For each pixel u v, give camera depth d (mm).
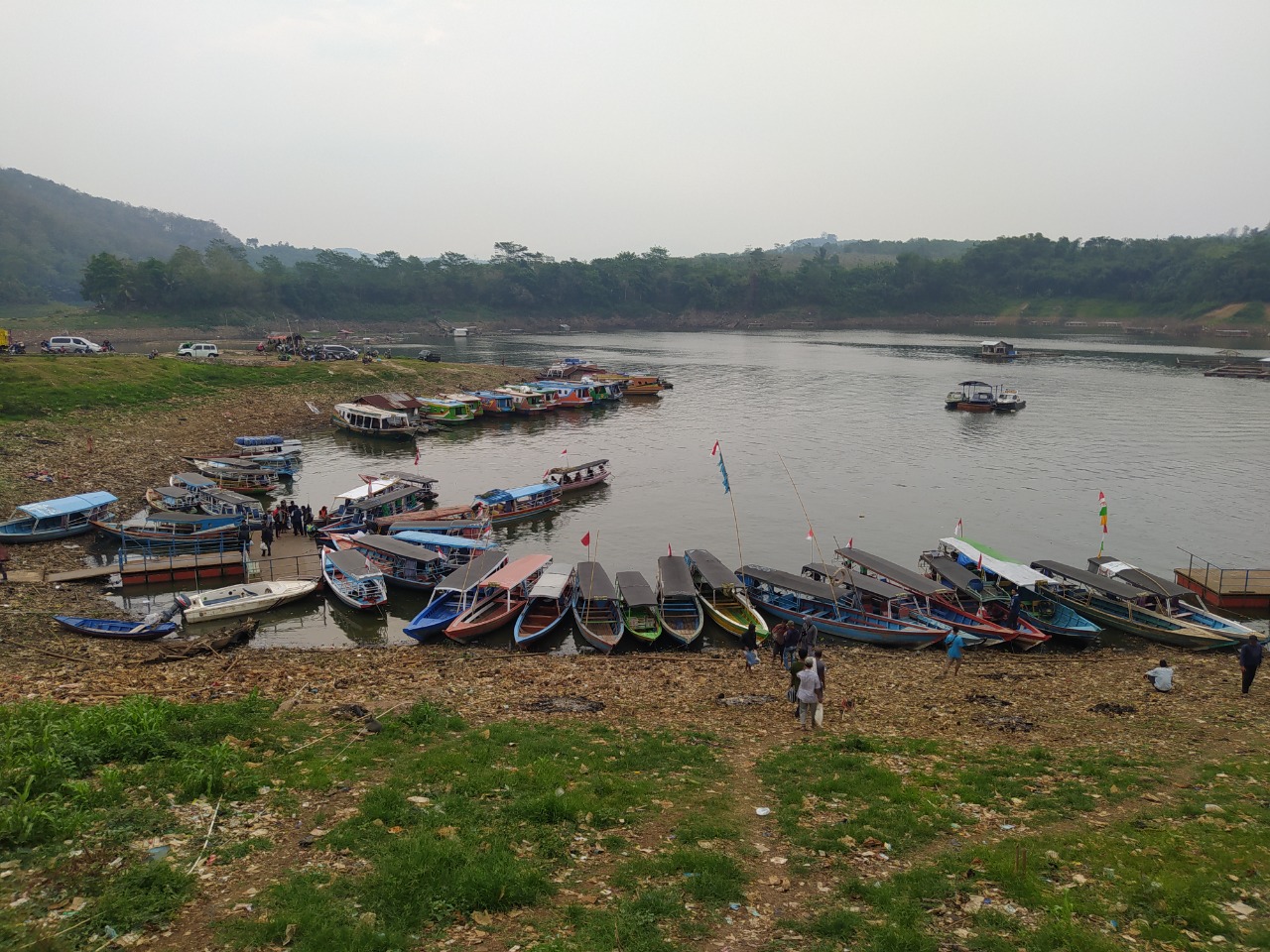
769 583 40750
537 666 31141
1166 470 70375
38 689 23359
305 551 47344
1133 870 13906
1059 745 22078
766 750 21031
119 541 47406
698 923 12086
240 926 11047
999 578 41750
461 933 11500
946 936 11945
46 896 11250
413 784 16438
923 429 89062
